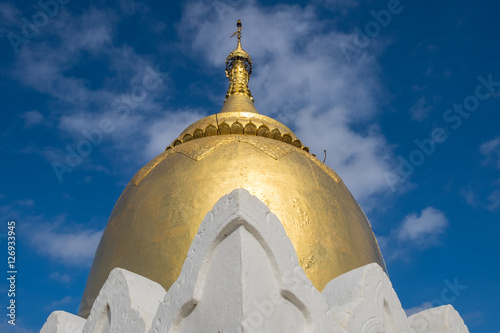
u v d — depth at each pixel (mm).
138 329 9742
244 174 15742
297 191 15719
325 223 15414
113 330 10234
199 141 17625
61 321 11680
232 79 23016
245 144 16953
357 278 10328
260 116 20047
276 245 8828
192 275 8977
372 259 16031
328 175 17453
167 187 16000
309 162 17312
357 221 16562
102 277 15398
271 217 9016
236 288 8328
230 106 21609
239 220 8688
